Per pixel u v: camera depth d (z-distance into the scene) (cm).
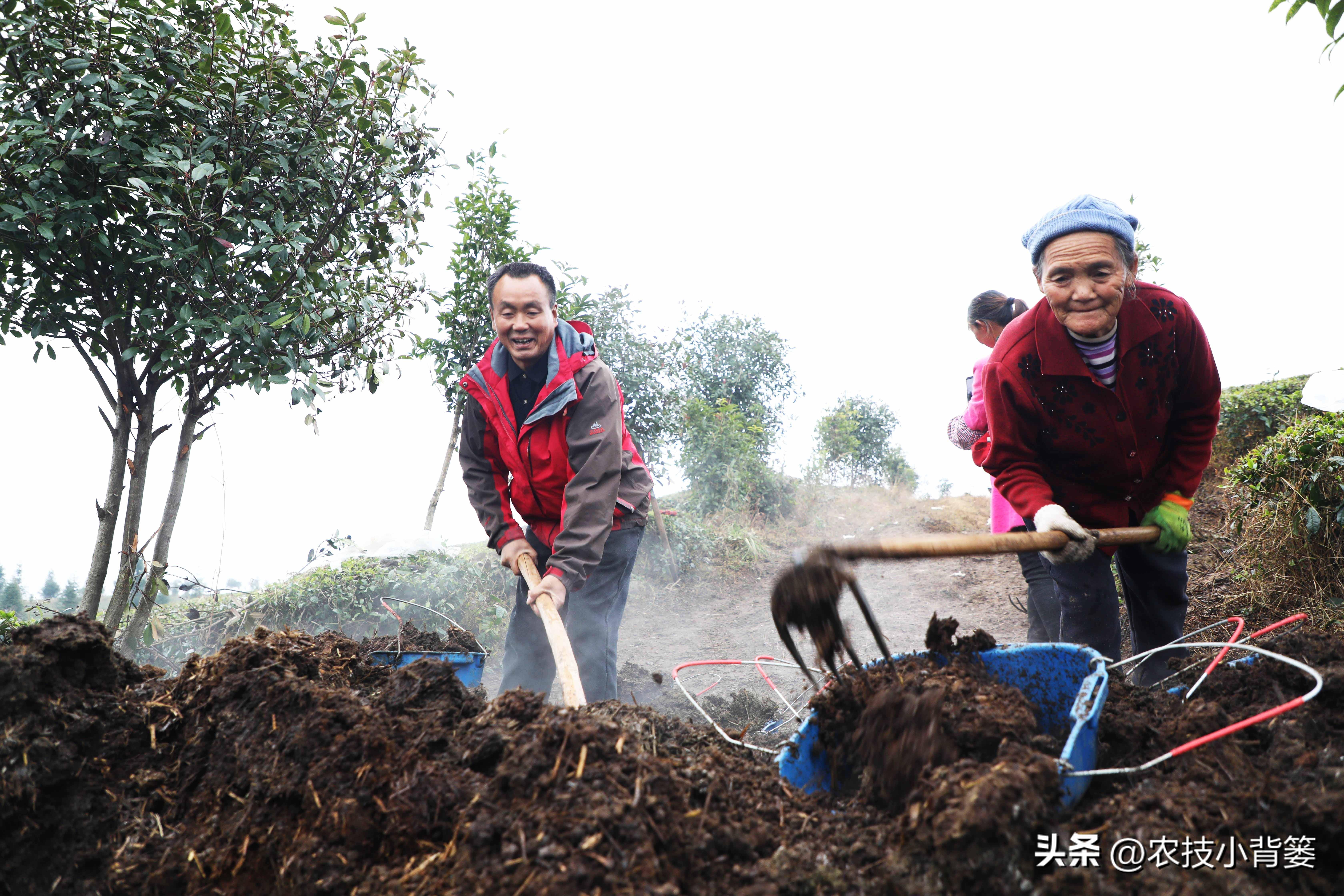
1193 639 436
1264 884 145
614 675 346
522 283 328
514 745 169
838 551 203
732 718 409
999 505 409
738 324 1284
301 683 194
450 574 639
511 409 339
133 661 237
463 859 148
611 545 341
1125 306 285
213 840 173
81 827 182
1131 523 313
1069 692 220
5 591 600
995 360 310
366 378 504
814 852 159
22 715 187
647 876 140
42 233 373
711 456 959
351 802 164
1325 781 160
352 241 487
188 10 416
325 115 445
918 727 178
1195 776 170
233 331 412
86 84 380
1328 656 206
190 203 389
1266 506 448
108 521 442
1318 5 264
